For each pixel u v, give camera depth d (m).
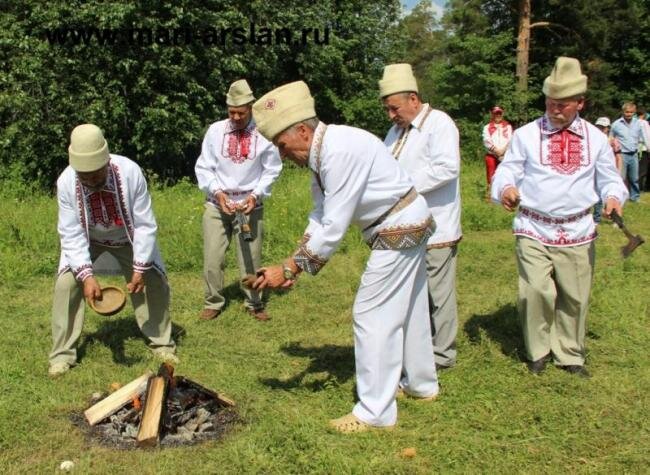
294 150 3.86
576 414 4.31
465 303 6.82
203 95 16.36
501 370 5.02
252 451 3.75
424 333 4.39
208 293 6.34
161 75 15.63
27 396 4.52
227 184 6.30
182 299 6.92
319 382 4.80
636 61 30.17
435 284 4.89
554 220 4.91
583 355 5.14
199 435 3.99
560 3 28.16
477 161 24.47
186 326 6.11
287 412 4.27
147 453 3.78
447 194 4.82
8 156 15.45
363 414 4.07
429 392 4.50
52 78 15.01
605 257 8.95
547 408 4.38
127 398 4.23
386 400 4.07
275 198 11.27
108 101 15.16
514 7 28.92
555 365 5.09
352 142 3.81
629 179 14.38
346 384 4.73
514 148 5.01
